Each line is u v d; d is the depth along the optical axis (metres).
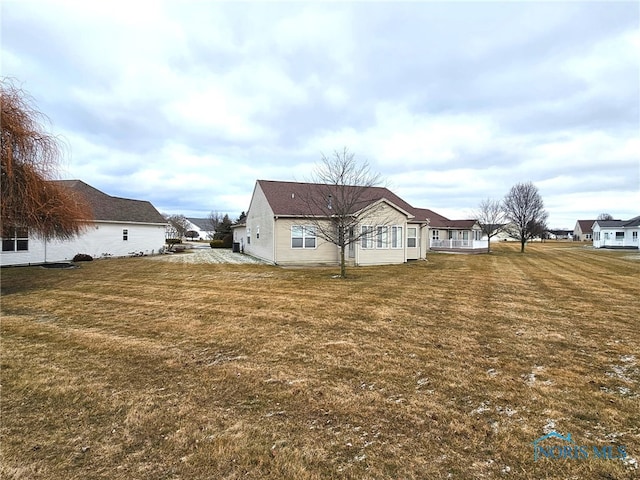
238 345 5.51
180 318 7.17
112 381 4.20
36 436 3.06
